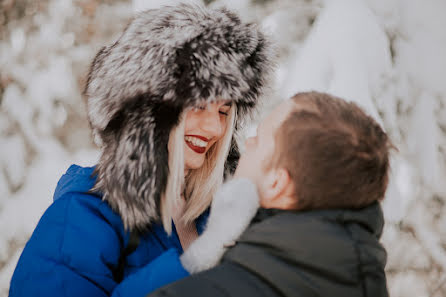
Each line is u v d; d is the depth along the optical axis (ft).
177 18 2.66
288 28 7.88
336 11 6.24
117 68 2.58
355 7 6.23
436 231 7.12
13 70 10.26
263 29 3.17
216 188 3.28
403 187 6.66
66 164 9.53
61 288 2.30
